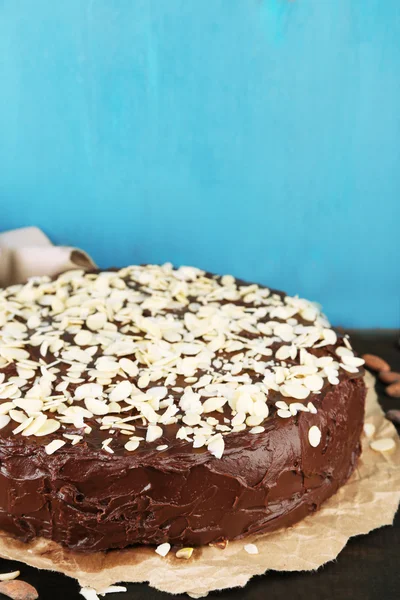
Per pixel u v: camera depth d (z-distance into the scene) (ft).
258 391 1.65
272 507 1.63
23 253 2.16
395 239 2.41
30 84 2.21
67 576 1.56
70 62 2.20
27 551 1.59
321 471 1.68
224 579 1.55
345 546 1.65
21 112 2.23
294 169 2.33
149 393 1.65
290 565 1.58
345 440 1.75
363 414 1.83
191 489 1.55
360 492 1.76
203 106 2.26
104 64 2.20
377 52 2.23
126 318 1.90
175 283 2.08
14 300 1.97
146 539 1.59
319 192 2.35
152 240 2.38
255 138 2.29
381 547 1.65
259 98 2.26
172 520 1.57
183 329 1.87
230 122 2.28
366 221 2.39
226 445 1.56
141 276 2.10
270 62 2.23
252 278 2.44
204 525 1.59
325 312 2.48
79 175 2.30
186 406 1.62
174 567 1.57
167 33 2.19
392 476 1.81
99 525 1.56
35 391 1.64
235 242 2.39
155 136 2.28
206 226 2.37
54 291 2.02
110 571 1.56
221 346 1.81
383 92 2.27
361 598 1.54
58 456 1.53
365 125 2.30
